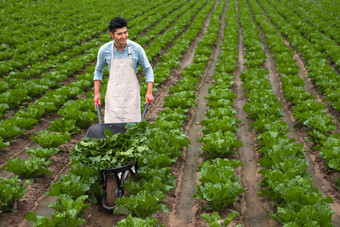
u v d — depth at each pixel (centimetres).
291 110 836
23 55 1294
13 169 488
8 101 806
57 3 2908
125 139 413
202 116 822
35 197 468
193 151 635
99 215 423
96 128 445
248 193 490
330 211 365
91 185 443
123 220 361
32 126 692
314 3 3259
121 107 482
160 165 512
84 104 781
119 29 442
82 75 1058
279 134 629
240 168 568
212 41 1623
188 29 2117
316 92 962
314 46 1461
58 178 525
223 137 594
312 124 670
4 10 2261
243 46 1647
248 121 785
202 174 471
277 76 1147
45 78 1014
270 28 1944
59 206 376
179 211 450
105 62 489
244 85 972
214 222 373
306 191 411
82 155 394
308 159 591
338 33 1669
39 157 545
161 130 639
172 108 828
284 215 373
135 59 479
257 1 3778
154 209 396
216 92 878
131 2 3338
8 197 417
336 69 1166
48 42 1596
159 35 1969
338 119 761
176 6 3206
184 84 966
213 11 3014
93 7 2853
